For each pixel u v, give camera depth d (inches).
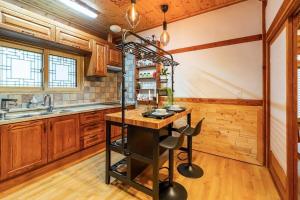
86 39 128.0
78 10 116.3
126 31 70.7
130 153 73.3
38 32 95.7
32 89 106.6
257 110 102.3
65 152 100.7
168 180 78.6
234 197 71.3
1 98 92.2
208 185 80.2
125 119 70.6
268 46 95.0
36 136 85.6
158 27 147.6
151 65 143.5
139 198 71.0
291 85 64.2
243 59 107.0
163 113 76.3
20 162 79.0
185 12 122.3
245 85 106.6
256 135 102.7
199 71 124.4
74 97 134.2
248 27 105.0
